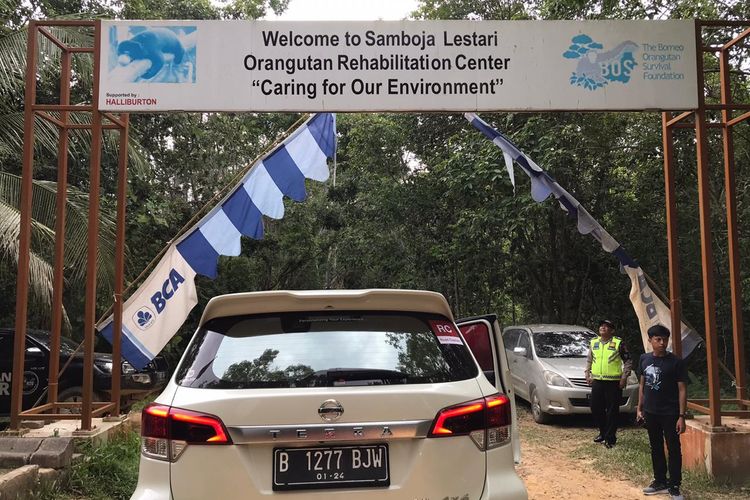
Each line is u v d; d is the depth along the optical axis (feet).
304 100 20.47
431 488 9.11
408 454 9.23
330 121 27.76
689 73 21.12
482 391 9.94
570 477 22.53
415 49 20.56
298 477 9.00
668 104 20.99
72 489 17.53
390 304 10.69
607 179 47.85
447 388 9.61
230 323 10.52
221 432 9.00
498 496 9.33
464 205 48.62
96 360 31.45
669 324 24.62
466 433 9.44
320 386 9.45
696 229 47.19
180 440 9.07
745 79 38.34
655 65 21.03
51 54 32.37
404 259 58.85
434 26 20.61
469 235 47.62
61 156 23.11
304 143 27.37
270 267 71.36
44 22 21.15
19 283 20.66
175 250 25.23
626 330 55.72
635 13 37.55
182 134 57.72
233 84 20.52
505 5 52.47
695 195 48.11
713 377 21.20
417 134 57.06
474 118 25.93
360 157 59.82
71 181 48.14
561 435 30.53
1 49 31.63
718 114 39.75
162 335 24.26
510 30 20.71
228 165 61.52
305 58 20.53
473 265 53.06
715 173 44.75
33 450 17.69
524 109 20.58
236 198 26.35
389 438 9.14
